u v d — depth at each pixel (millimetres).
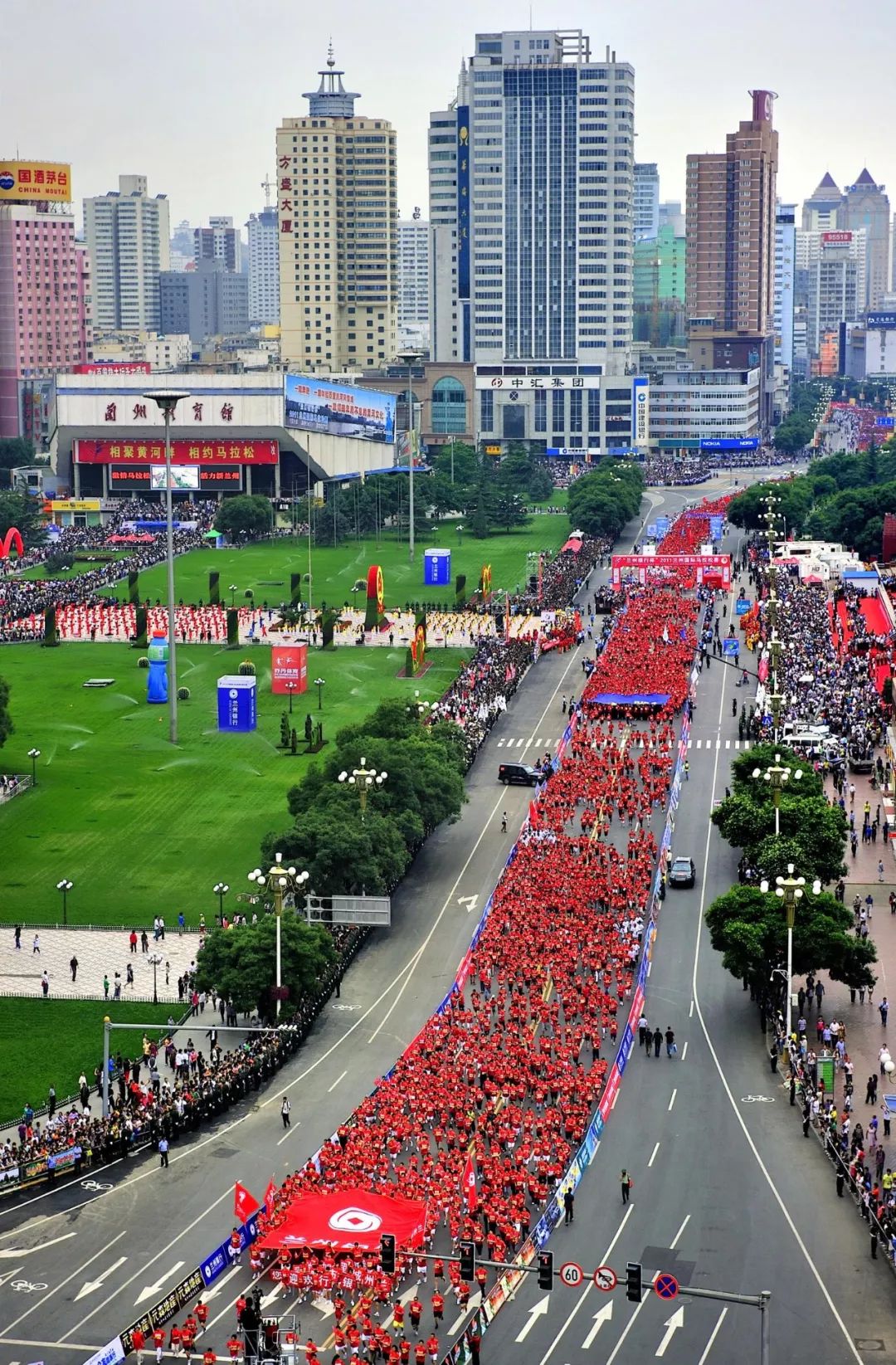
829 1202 157375
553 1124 166000
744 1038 194000
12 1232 156000
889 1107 174250
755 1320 138625
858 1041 190500
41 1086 185750
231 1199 161125
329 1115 178000
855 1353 133875
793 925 193875
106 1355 132375
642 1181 161250
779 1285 143625
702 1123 173125
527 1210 154125
